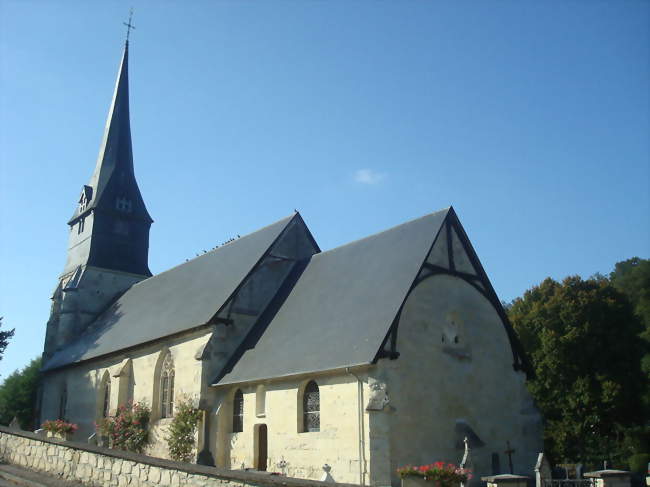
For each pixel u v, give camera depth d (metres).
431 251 24.05
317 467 21.23
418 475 14.76
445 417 22.38
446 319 24.05
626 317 38.28
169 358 29.67
